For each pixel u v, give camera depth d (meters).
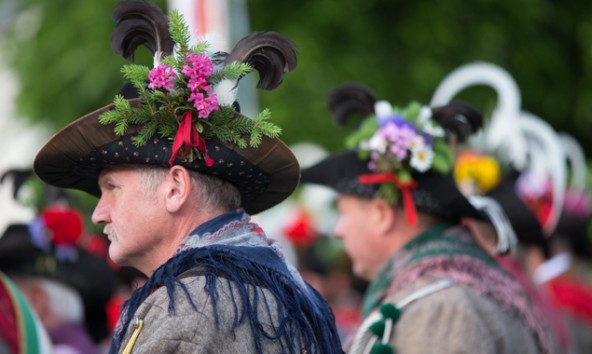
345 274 19.75
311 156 22.36
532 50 24.62
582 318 15.09
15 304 8.46
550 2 25.50
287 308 6.03
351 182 9.47
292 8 23.12
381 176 9.28
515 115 12.40
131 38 6.54
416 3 23.55
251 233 6.33
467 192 11.55
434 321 8.62
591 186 18.94
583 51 25.62
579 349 14.85
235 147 6.24
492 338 8.66
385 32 23.47
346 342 9.15
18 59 25.16
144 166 6.24
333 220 21.39
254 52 6.36
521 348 8.87
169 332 5.69
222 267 5.91
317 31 22.89
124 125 6.07
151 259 6.32
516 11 24.25
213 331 5.72
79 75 23.73
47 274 10.96
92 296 11.27
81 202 11.69
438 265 8.94
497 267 9.23
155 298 5.86
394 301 8.86
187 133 6.02
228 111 6.18
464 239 9.24
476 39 23.77
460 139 9.79
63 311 11.02
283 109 22.22
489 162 11.59
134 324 5.86
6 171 11.01
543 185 14.20
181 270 5.96
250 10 23.00
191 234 6.17
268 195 6.76
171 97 6.07
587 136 26.78
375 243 9.44
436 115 9.71
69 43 24.09
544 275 15.17
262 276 6.04
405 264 9.11
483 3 23.97
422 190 9.23
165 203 6.20
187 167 6.20
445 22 23.47
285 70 6.42
